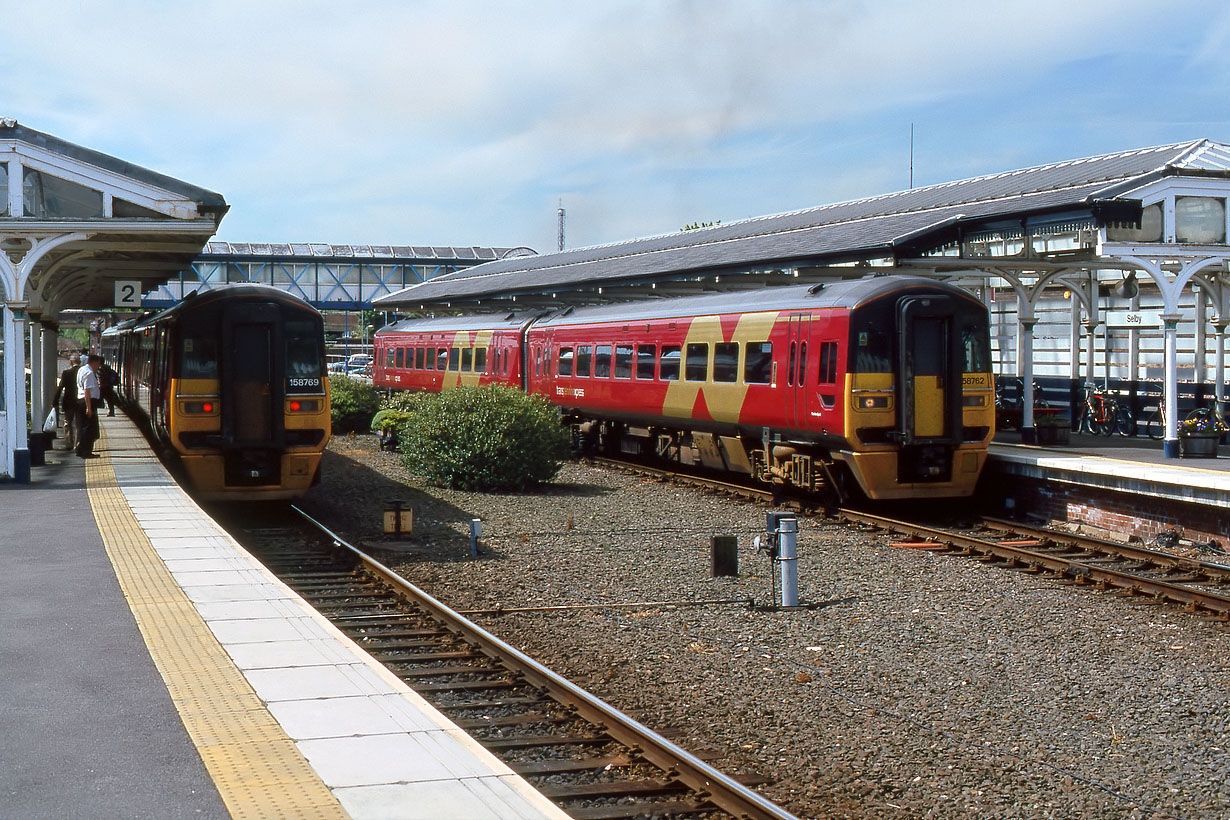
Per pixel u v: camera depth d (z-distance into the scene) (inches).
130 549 418.3
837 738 276.8
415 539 570.3
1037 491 652.7
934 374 622.8
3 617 312.2
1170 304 642.2
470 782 194.1
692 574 482.3
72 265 828.0
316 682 253.1
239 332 610.9
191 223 624.4
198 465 608.7
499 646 341.7
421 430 786.2
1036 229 643.5
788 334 664.4
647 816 225.3
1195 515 542.3
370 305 1963.6
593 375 934.4
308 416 621.3
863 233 743.7
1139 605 423.8
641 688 319.6
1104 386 888.9
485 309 1392.7
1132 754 266.2
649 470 870.4
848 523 619.5
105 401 1259.8
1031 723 288.0
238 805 182.7
